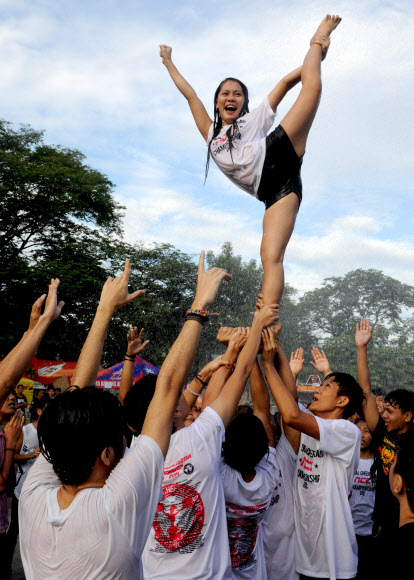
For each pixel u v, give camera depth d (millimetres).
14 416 4742
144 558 2219
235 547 2566
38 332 2053
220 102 3520
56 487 1691
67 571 1459
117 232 26406
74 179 23656
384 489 3525
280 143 3105
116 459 1659
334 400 3320
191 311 1932
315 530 3016
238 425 2621
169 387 1747
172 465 2184
